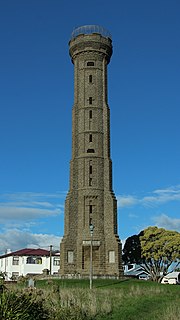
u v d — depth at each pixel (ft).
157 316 94.43
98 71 296.71
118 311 102.06
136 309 106.11
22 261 377.30
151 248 289.33
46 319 70.13
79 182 275.59
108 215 269.44
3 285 67.67
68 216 269.23
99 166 277.64
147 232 295.69
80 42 298.76
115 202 273.33
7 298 61.52
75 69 301.02
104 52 299.99
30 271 375.86
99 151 280.51
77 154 281.33
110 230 266.16
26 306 64.18
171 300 128.57
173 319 88.38
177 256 283.59
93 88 292.61
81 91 292.81
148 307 112.16
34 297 70.49
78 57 301.02
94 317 90.48
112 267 258.37
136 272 369.09
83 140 282.15
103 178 276.82
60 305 79.46
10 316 57.82
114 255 260.42
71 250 262.88
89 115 286.87
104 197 273.13
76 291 131.85
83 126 284.82
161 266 291.17
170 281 364.17
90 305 96.78
